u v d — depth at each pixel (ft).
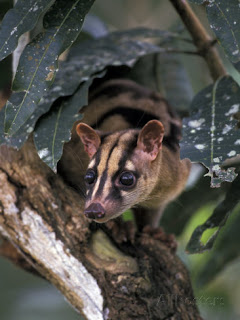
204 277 24.76
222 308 26.23
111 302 16.22
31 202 17.60
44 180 18.11
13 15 15.94
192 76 28.84
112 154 18.37
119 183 18.07
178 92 26.86
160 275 17.61
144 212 22.34
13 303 28.48
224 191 22.86
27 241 17.33
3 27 15.84
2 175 17.83
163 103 23.70
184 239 26.25
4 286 29.04
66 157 20.63
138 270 17.11
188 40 23.38
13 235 17.52
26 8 16.01
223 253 24.85
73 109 18.54
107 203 17.33
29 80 15.96
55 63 16.05
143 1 31.37
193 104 19.33
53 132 17.88
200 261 25.18
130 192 18.24
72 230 17.38
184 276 18.24
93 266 16.89
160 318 16.21
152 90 24.84
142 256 17.98
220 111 18.62
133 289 16.48
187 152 16.76
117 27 32.12
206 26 24.03
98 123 21.89
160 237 21.39
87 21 28.09
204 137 17.22
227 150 16.63
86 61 21.67
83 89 19.13
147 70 26.27
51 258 16.97
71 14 16.25
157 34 24.03
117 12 31.86
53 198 17.83
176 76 26.76
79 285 16.56
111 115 22.00
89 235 17.48
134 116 21.89
